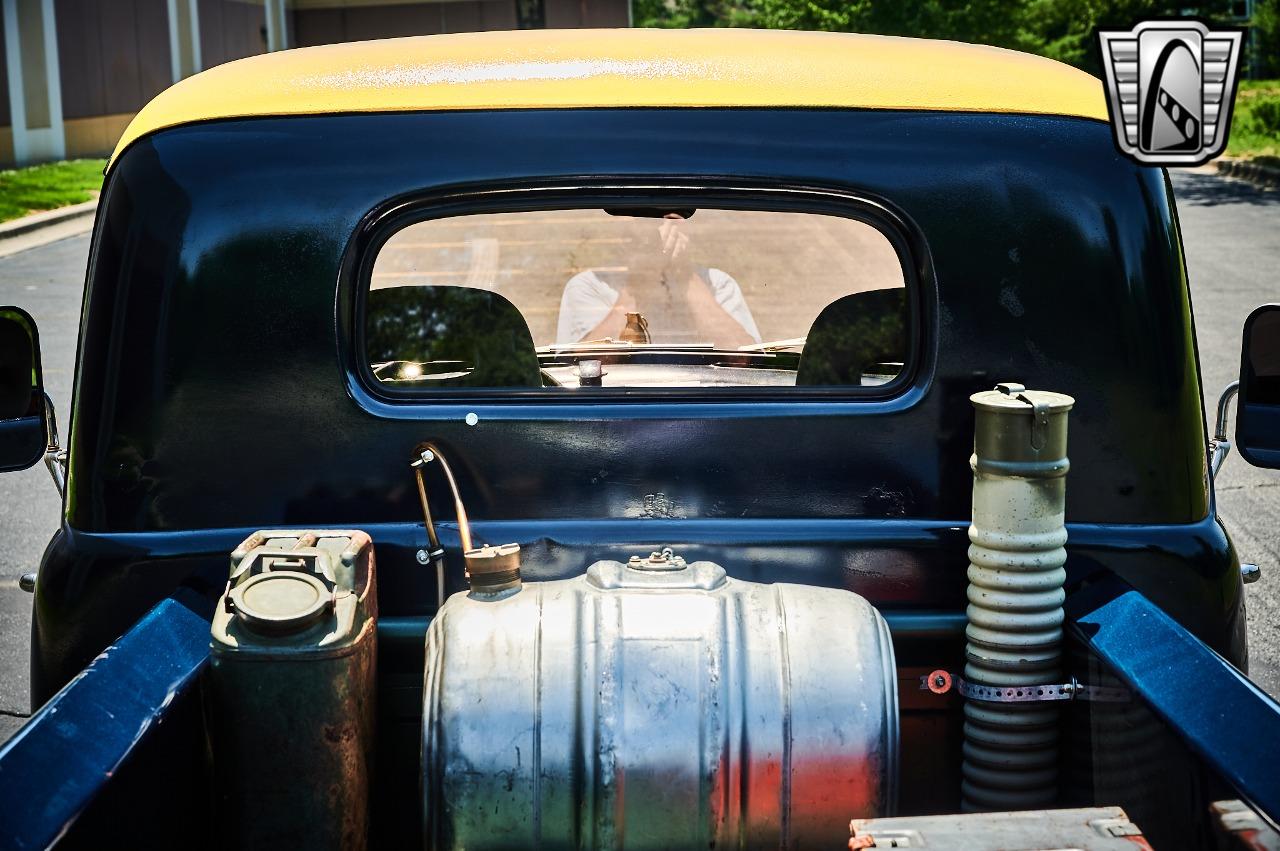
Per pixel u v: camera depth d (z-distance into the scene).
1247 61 31.56
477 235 2.36
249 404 2.23
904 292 2.33
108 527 2.24
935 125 2.28
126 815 1.69
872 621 1.93
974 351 2.27
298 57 2.46
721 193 2.28
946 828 1.69
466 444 2.24
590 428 2.23
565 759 1.82
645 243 2.44
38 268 15.12
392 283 2.35
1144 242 2.26
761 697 1.84
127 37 26.42
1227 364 9.45
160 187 2.23
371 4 32.38
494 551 1.99
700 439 2.24
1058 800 2.15
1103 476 2.27
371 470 2.25
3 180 21.61
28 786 1.59
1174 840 1.77
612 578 1.99
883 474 2.27
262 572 1.96
